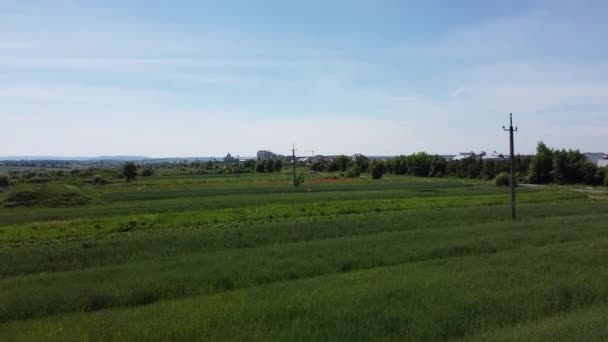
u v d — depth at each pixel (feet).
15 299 50.47
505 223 111.14
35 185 205.87
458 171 439.63
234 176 455.22
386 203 170.60
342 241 85.61
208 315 42.63
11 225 127.54
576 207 151.23
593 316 38.99
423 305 45.14
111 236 103.30
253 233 97.91
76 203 185.88
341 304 45.98
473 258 69.51
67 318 43.96
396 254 73.77
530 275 56.49
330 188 275.18
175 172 554.46
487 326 39.06
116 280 58.70
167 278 59.06
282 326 39.99
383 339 36.55
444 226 111.24
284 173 515.50
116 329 39.45
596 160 447.01
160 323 40.52
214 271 62.49
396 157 540.11
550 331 35.24
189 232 101.04
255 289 53.01
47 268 72.79
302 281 56.70
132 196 220.84
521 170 377.30
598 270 58.59
